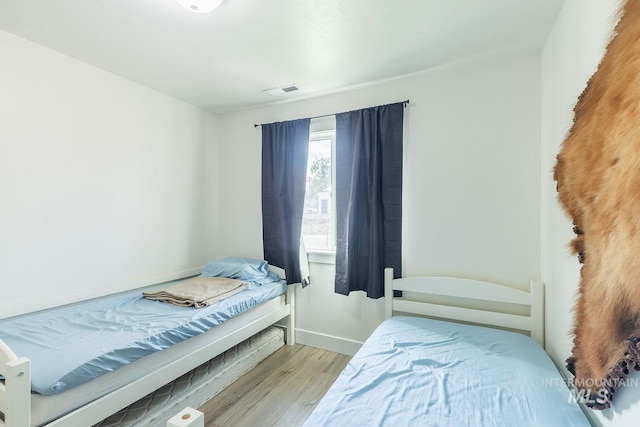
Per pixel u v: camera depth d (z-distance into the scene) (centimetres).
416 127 244
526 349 170
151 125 271
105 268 238
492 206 218
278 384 231
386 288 244
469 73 225
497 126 216
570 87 145
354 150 258
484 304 220
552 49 177
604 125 101
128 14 165
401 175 243
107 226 239
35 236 199
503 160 215
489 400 124
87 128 225
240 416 195
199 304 211
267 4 155
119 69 232
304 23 172
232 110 329
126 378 152
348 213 261
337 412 116
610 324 94
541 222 200
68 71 213
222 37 187
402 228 249
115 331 168
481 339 184
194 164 315
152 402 176
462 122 228
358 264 261
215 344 205
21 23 174
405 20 170
